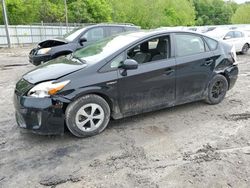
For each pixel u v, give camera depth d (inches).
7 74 373.1
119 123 183.6
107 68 163.8
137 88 173.2
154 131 171.6
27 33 1031.6
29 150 149.8
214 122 184.9
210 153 144.3
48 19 1680.6
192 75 195.9
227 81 220.7
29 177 126.0
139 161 137.7
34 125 152.1
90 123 163.3
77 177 125.3
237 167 131.5
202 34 208.1
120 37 193.3
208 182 120.8
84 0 1895.9
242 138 161.3
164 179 123.3
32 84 154.0
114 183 121.0
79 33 354.6
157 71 178.4
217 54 209.8
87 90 156.7
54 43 359.6
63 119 154.6
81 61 172.7
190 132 169.8
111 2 2181.3
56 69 164.2
